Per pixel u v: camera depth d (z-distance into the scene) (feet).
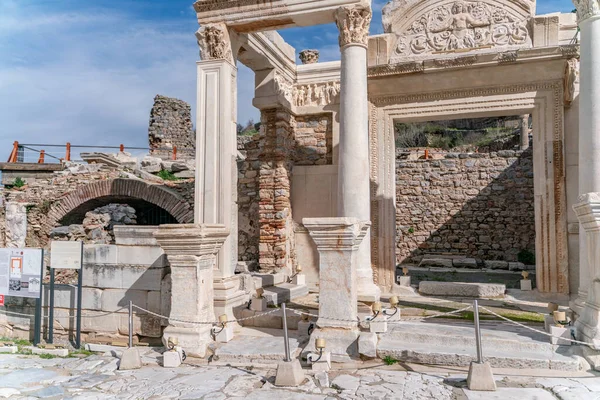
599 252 16.46
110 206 44.42
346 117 23.26
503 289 27.37
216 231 20.84
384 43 29.76
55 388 16.29
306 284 32.78
